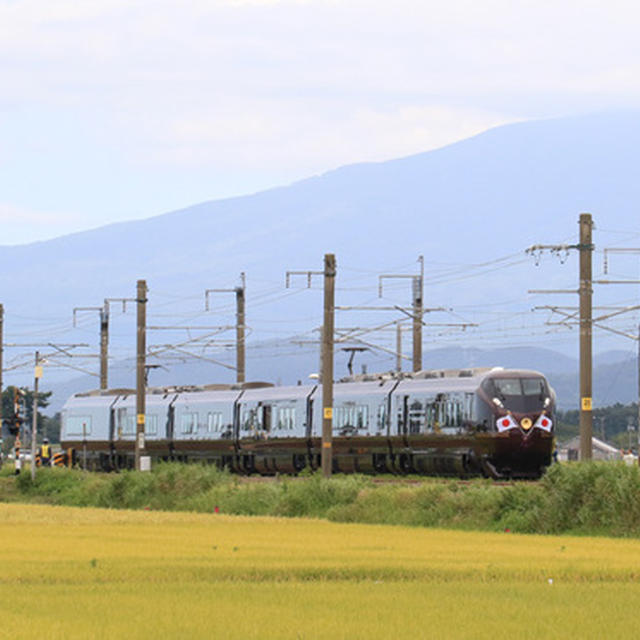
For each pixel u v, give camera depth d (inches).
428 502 6589.6
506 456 7819.9
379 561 4473.4
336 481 7500.0
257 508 7647.6
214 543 5275.6
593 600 3555.6
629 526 5610.2
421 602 3511.3
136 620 3189.0
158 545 5162.4
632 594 3688.5
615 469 5900.6
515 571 4170.8
